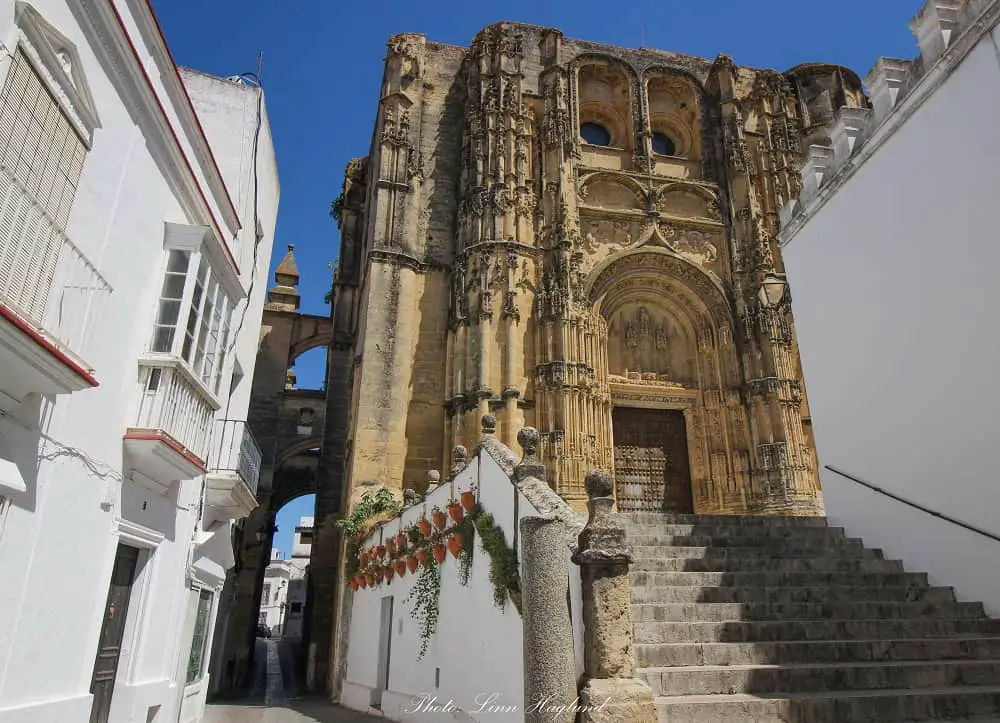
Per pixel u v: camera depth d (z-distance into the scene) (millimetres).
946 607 10680
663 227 26922
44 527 7559
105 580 9047
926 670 8570
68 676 8164
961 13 11828
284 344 37281
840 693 7961
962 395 11477
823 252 15734
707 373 25547
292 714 16219
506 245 23906
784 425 23453
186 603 13008
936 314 12195
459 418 21969
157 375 10117
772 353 24438
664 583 10523
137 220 9867
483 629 9781
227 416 16500
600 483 7648
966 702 7844
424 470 22922
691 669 8086
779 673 8148
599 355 24219
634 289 26297
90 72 8336
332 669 21281
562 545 7684
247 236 17781
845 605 10250
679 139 30969
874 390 13695
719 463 24188
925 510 11953
